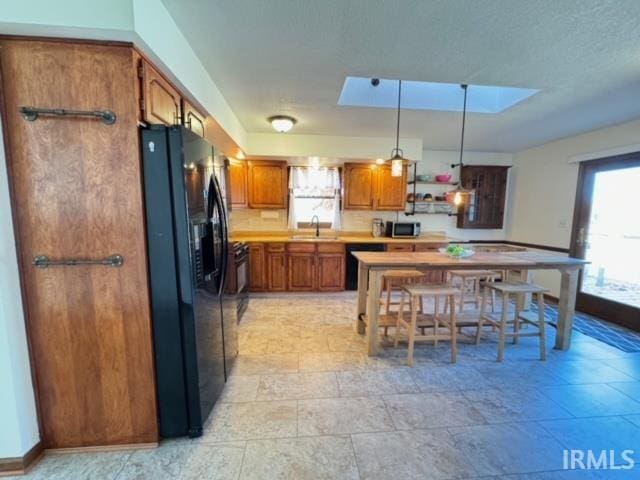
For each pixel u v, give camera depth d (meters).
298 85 2.43
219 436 1.67
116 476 1.42
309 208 4.89
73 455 1.53
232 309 2.42
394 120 3.37
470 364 2.47
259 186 4.40
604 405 1.96
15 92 1.31
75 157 1.38
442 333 3.17
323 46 1.84
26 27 1.21
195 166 1.60
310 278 4.37
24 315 1.43
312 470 1.45
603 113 3.09
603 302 3.58
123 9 1.22
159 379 1.58
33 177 1.37
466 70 2.15
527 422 1.80
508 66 2.08
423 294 2.46
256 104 2.86
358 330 3.08
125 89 1.36
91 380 1.52
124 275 1.48
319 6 1.47
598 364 2.49
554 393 2.09
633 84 2.38
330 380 2.22
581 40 1.75
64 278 1.44
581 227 3.94
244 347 2.76
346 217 4.96
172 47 1.58
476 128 3.69
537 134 3.95
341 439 1.65
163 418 1.62
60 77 1.32
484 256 2.89
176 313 1.55
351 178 4.57
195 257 1.59
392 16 1.54
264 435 1.68
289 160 4.43
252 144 4.02
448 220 5.18
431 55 1.94
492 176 5.00
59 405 1.51
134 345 1.52
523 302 3.78
